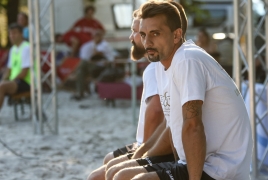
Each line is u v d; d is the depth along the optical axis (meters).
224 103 4.72
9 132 12.64
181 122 4.81
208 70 4.66
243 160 4.75
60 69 19.70
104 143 11.22
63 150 10.43
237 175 4.74
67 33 21.56
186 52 4.68
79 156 9.88
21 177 8.26
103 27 22.02
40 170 8.67
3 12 26.61
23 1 30.42
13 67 14.44
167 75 4.85
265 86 8.46
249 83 8.20
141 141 6.13
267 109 8.39
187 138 4.53
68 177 8.30
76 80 19.34
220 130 4.74
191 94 4.54
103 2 22.94
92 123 14.10
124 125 13.77
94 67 19.47
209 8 23.16
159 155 5.46
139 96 16.36
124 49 22.45
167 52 4.80
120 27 23.08
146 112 5.88
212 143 4.74
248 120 4.89
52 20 11.97
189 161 4.53
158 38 4.77
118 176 4.96
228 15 23.12
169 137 5.36
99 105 18.02
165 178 4.73
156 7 4.75
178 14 4.82
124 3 22.86
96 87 20.92
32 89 12.41
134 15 6.11
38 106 12.27
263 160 8.31
